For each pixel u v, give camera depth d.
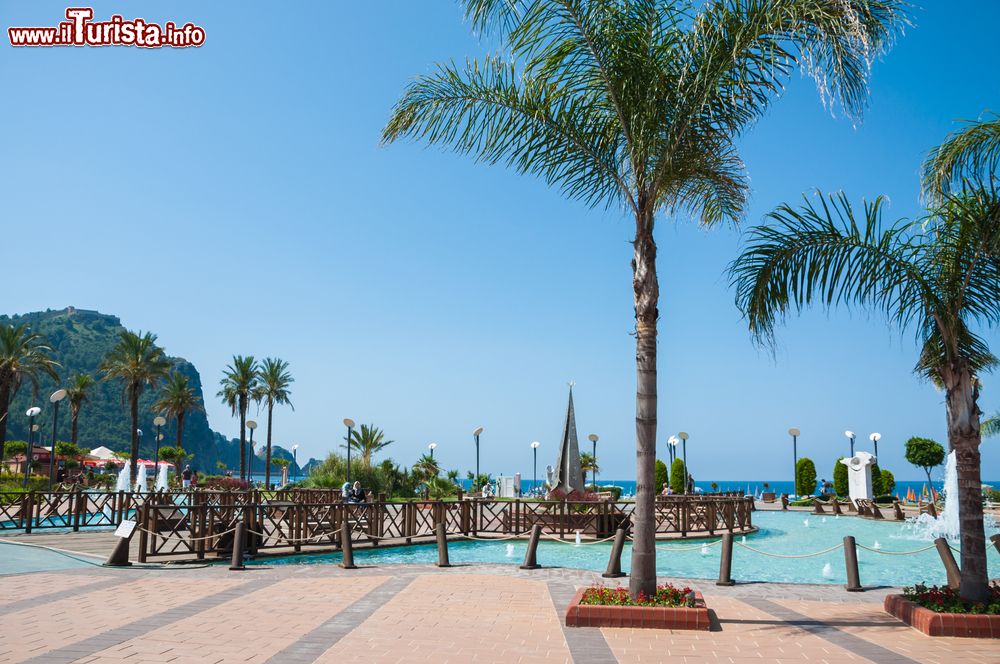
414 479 39.53
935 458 37.19
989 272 8.45
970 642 7.25
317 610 8.68
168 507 13.91
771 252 8.70
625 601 8.12
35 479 36.41
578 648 6.91
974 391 8.41
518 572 12.11
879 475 38.53
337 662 6.36
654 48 8.29
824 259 8.58
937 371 8.98
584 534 19.28
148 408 137.25
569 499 21.52
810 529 23.92
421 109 9.16
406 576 11.47
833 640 7.32
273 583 10.71
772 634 7.57
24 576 11.21
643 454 8.38
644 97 8.27
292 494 23.59
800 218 8.55
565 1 8.02
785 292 8.73
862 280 8.52
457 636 7.38
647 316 8.32
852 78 7.18
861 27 6.85
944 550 10.07
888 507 32.59
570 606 7.93
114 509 20.23
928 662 6.46
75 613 8.38
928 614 7.66
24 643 6.91
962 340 8.59
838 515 29.64
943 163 8.38
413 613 8.54
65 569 12.06
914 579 13.90
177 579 11.07
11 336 43.34
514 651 6.77
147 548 14.59
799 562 16.08
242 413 53.38
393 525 18.81
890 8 7.34
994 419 33.50
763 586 11.12
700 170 8.98
